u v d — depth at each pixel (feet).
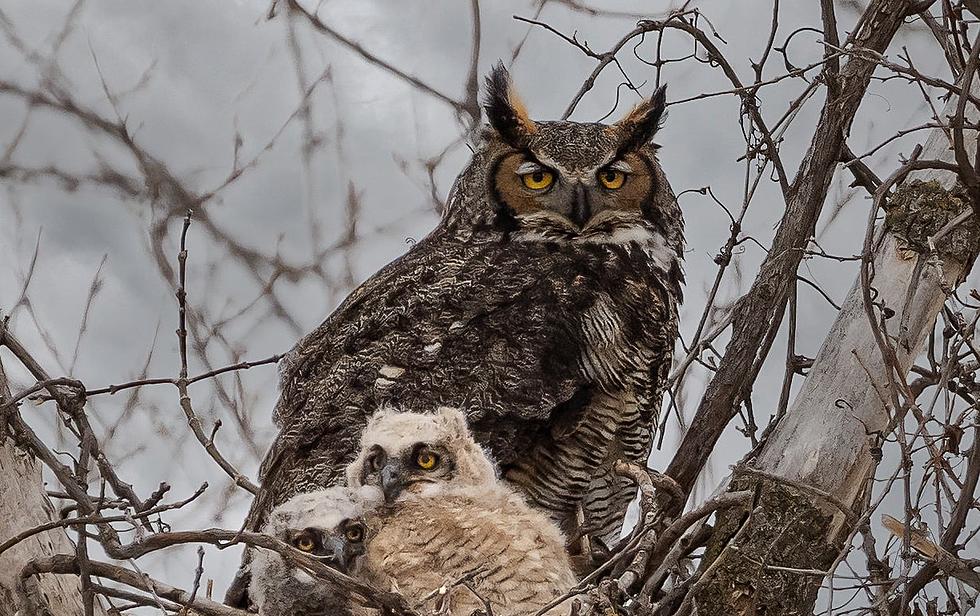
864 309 32.14
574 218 39.50
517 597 29.76
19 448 29.19
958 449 29.76
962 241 33.17
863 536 30.32
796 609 31.73
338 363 37.58
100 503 26.86
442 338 37.19
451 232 41.22
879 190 30.55
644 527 29.63
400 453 32.91
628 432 37.50
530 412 36.22
